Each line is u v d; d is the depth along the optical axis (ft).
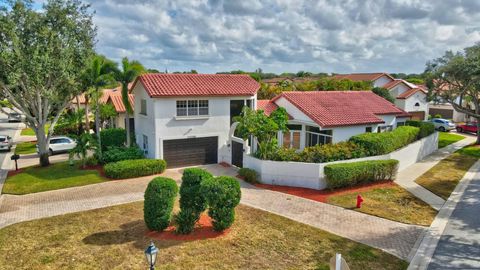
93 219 50.08
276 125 69.92
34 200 59.06
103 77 82.33
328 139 83.82
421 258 39.42
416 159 90.63
